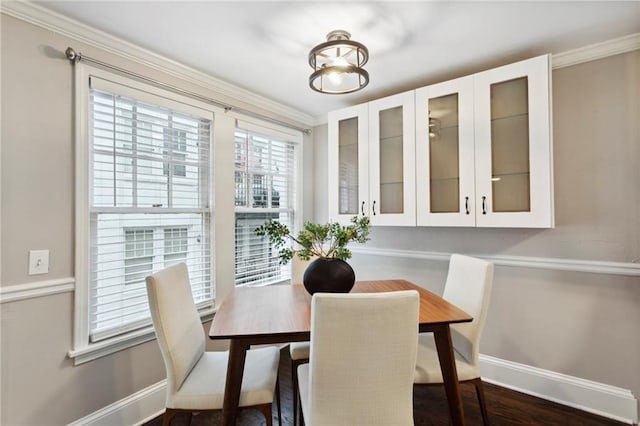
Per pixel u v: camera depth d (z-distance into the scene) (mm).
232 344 1326
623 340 1896
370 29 1731
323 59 1956
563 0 1500
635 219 1859
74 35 1663
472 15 1609
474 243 2424
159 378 2033
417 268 2709
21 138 1491
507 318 2273
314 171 3436
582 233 2008
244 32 1758
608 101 1920
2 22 1438
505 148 2002
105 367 1780
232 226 2561
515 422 1882
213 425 1899
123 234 1913
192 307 1726
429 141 2281
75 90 1666
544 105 1858
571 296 2051
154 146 2066
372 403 1147
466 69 2219
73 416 1647
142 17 1615
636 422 1842
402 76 2332
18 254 1479
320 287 1648
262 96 2742
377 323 1102
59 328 1605
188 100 2225
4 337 1443
